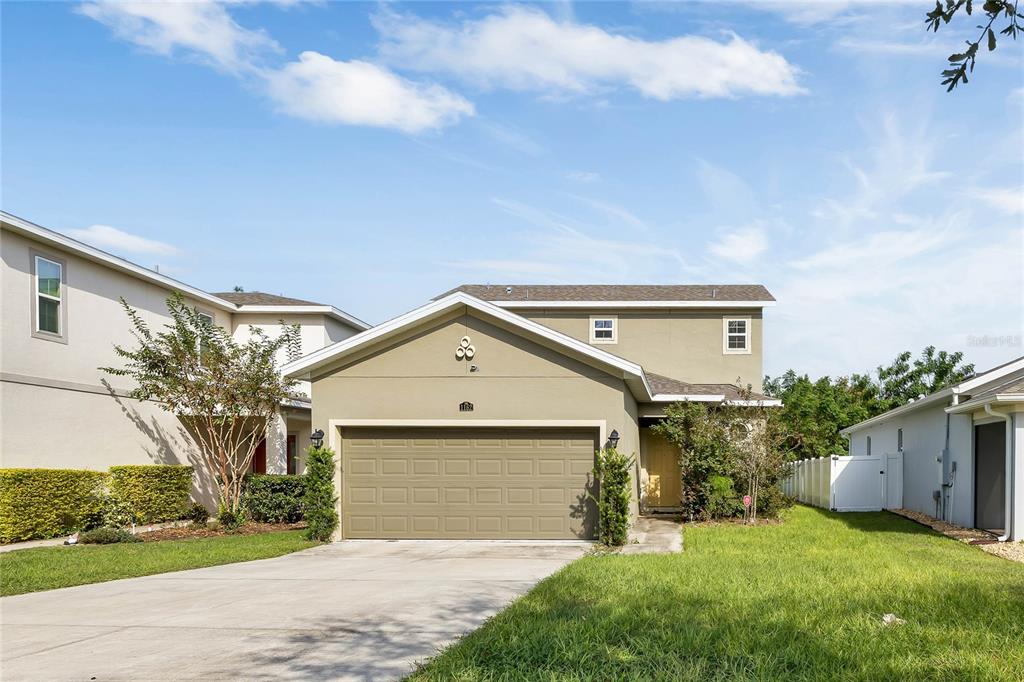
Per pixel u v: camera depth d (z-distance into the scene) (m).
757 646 7.14
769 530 17.78
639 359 28.12
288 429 26.06
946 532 17.45
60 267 18.77
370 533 17.03
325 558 14.38
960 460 18.84
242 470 20.75
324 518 16.62
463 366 16.92
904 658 6.77
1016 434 15.53
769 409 21.36
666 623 8.00
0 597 10.90
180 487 20.70
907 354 40.19
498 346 16.88
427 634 8.15
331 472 16.81
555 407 16.70
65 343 18.84
